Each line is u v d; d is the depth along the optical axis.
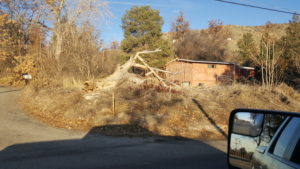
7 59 26.59
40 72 21.36
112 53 23.38
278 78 27.95
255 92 19.75
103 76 20.33
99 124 10.84
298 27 36.59
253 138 3.05
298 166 2.07
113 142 8.50
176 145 8.52
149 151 7.52
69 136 9.06
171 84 19.58
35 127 10.27
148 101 13.98
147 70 20.81
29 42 28.58
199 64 32.47
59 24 23.28
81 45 20.47
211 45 52.97
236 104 16.08
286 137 2.48
